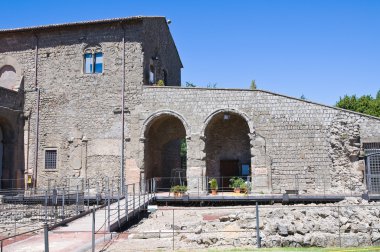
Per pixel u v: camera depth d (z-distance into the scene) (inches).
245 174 1133.1
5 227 665.0
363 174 962.1
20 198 924.0
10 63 1165.1
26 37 1163.9
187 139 1041.5
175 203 948.0
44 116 1127.0
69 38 1138.0
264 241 493.7
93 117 1098.1
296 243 493.7
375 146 965.2
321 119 998.4
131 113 1075.3
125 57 1095.6
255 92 1032.8
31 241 541.3
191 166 1031.0
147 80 1115.9
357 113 979.9
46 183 1102.4
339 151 979.9
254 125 1019.9
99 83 1104.8
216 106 1042.7
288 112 1012.5
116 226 642.2
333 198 890.7
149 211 842.2
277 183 996.6
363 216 581.6
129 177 1053.8
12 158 1095.0
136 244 514.6
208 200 923.4
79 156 1091.9
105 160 1075.9
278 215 619.5
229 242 501.7
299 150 997.2
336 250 463.2
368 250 463.2
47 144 1116.5
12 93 1099.9
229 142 1155.9
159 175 1208.2
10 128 1098.1
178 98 1061.1
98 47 1119.6
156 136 1205.1
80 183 1078.4
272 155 1005.2
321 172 983.0
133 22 1095.0
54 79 1134.4
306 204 890.7
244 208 848.3
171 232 561.9
